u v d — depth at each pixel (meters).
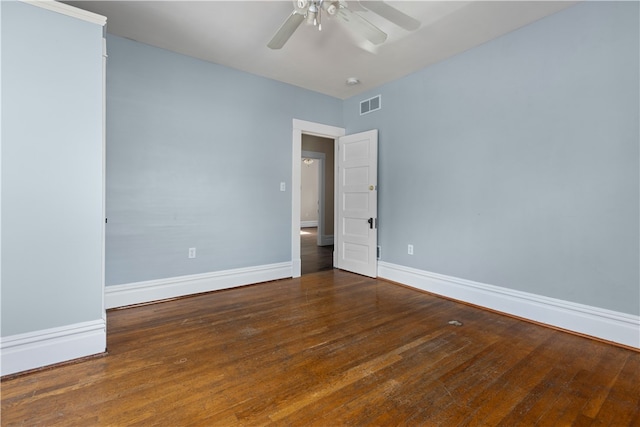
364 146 4.25
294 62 3.44
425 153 3.57
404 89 3.80
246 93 3.72
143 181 3.07
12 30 1.81
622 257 2.24
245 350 2.17
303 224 11.78
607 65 2.28
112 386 1.73
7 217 1.82
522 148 2.75
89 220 2.08
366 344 2.27
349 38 2.90
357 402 1.61
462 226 3.22
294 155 4.17
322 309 2.99
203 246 3.46
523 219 2.76
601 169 2.32
